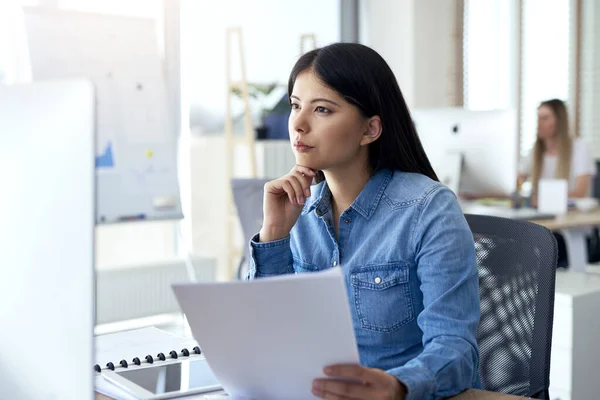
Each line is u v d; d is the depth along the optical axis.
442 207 1.25
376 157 1.34
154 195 3.77
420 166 1.37
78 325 0.71
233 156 5.04
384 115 1.30
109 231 4.73
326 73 1.25
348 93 1.26
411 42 5.82
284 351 0.93
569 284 2.72
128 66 3.78
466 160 3.59
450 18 5.99
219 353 0.99
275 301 0.88
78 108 0.70
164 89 3.88
